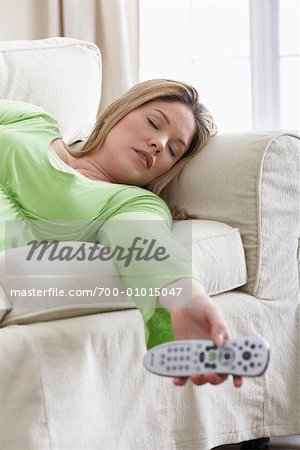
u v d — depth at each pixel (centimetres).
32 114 176
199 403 152
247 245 166
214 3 286
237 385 110
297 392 170
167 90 175
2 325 134
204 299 117
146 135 172
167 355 111
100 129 177
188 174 178
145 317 124
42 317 134
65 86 201
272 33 275
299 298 173
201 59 289
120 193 160
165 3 291
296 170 169
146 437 144
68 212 157
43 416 127
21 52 200
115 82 271
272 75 277
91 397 134
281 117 278
